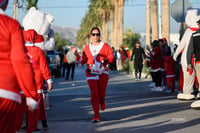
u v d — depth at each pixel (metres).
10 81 3.55
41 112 7.89
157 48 16.45
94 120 8.84
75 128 8.11
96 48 8.89
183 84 13.34
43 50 7.99
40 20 8.26
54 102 12.84
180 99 12.98
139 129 7.92
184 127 8.09
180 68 14.70
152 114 9.90
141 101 12.73
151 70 16.78
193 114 9.83
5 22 3.54
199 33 10.80
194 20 12.05
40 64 7.42
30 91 3.73
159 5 26.69
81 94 15.52
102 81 8.90
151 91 16.45
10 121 3.59
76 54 8.88
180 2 17.19
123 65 37.34
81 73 35.78
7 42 3.53
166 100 12.95
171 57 15.60
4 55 3.54
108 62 8.93
